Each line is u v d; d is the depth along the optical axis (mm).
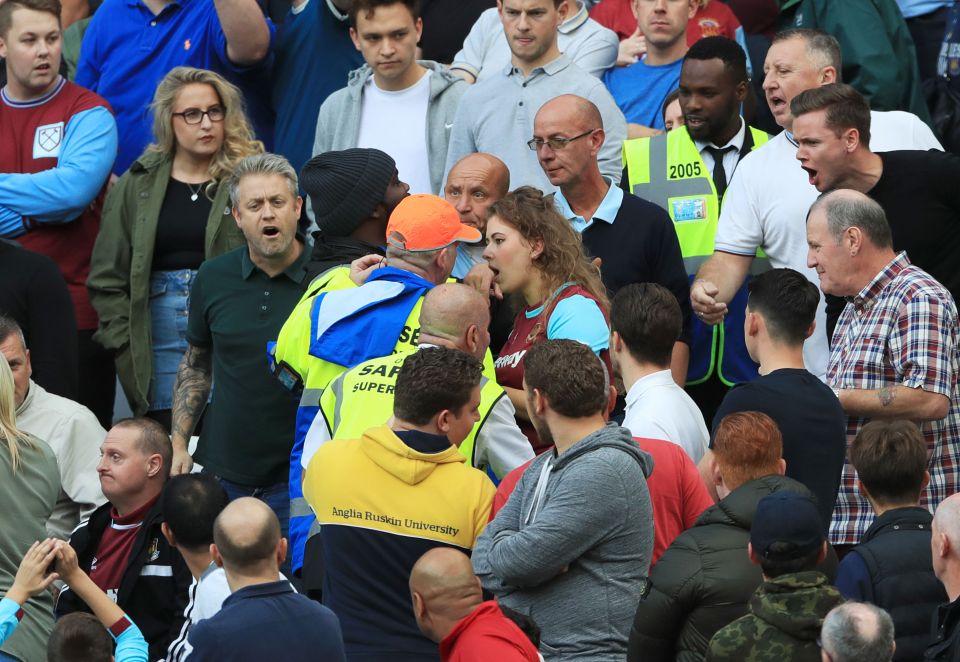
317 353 22016
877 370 22578
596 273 22984
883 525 19281
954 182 24297
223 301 25938
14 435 24531
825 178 24672
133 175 29938
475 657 16281
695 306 24734
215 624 17672
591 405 17875
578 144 25688
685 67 28297
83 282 31516
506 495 18938
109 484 24125
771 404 20219
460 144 29875
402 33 30391
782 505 15992
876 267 22781
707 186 28344
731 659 15711
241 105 30156
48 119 31516
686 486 19281
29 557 21812
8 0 31453
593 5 36188
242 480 25516
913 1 34688
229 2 32188
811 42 27000
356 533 19156
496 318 24797
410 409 19266
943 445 22812
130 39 33531
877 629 14297
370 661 18922
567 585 17719
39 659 24031
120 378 29891
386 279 22328
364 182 24141
